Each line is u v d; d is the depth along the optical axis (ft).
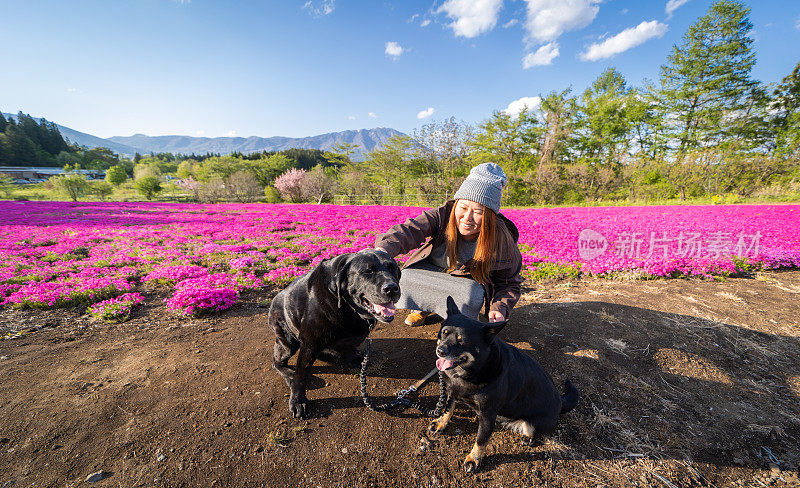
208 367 9.66
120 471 6.11
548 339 11.34
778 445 7.20
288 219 51.98
